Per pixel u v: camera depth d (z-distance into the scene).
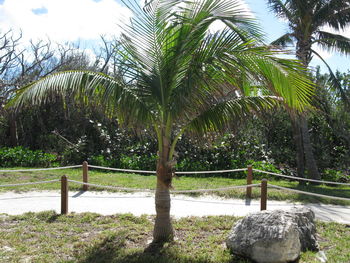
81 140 15.30
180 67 4.71
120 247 5.19
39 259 4.68
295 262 4.57
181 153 14.49
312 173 13.10
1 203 8.09
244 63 4.36
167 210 5.32
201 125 4.86
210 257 4.75
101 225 6.32
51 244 5.31
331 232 6.12
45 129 17.81
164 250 4.94
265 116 5.12
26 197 8.80
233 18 4.37
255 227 4.71
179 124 5.20
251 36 4.41
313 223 5.58
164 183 5.23
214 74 4.73
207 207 7.94
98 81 4.62
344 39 12.41
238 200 8.80
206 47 4.52
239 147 14.65
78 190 9.77
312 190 10.42
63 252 5.01
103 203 8.22
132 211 7.45
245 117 4.91
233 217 6.86
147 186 10.25
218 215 7.08
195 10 4.57
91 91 4.64
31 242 5.39
